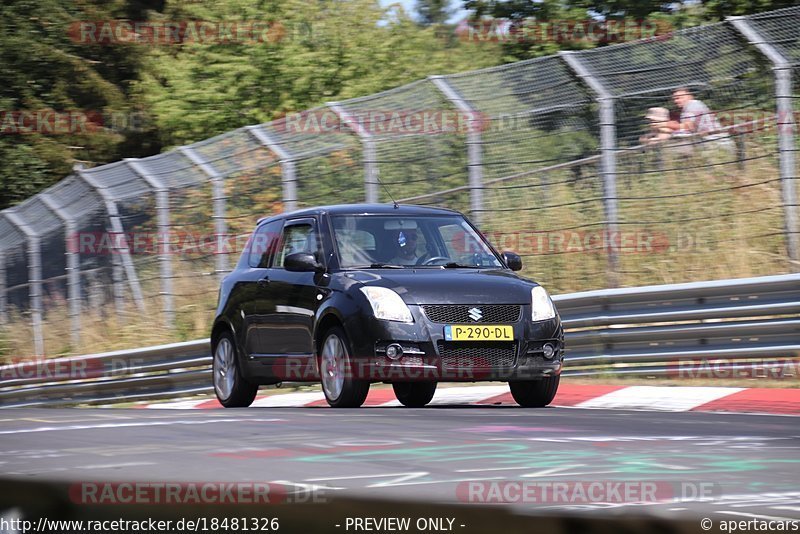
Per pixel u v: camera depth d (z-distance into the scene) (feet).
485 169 170.60
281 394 151.94
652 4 245.04
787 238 141.79
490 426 71.82
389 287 102.01
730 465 49.57
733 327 121.19
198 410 93.97
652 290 127.03
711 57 145.48
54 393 195.42
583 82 152.05
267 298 117.19
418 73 290.97
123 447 61.98
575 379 133.18
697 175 159.74
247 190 186.60
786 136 140.87
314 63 287.89
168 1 359.46
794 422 76.18
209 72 293.02
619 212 163.73
